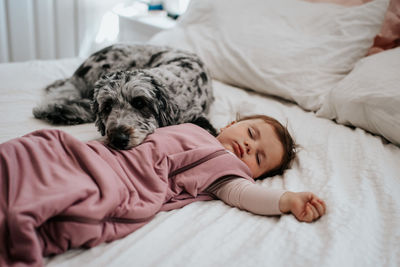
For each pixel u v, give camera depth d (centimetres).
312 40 223
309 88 208
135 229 107
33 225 85
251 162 145
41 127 171
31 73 238
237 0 260
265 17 247
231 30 248
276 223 112
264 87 221
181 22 284
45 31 371
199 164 128
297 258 92
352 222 106
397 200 120
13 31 356
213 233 103
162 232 103
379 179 131
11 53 365
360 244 99
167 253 93
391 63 180
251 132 151
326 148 157
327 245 96
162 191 115
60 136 113
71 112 180
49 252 92
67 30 381
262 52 226
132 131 133
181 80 182
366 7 226
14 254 83
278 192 118
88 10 381
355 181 133
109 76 156
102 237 99
